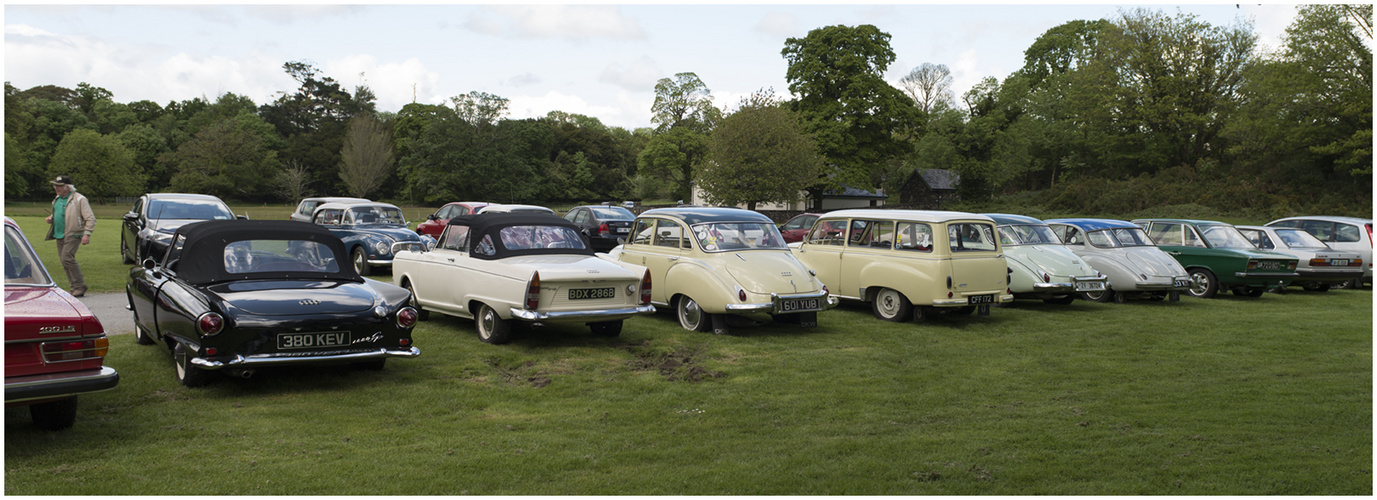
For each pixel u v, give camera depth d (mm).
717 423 6051
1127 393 7172
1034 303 13516
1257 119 47781
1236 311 12852
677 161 70438
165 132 95188
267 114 100625
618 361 8234
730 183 38000
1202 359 8773
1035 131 60281
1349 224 17609
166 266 7363
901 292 10867
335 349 6520
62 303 5008
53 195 79250
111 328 9188
